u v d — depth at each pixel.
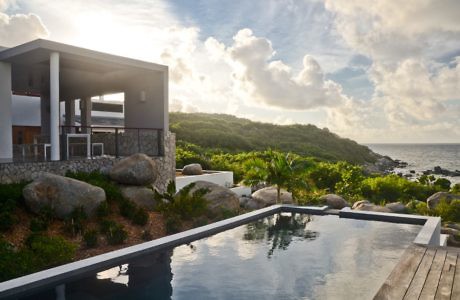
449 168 82.56
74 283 6.93
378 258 8.80
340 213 13.61
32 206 10.77
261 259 8.66
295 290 6.85
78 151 15.56
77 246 9.69
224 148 57.25
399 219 12.62
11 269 7.83
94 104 33.75
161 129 15.80
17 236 9.62
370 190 24.56
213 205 14.19
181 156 25.45
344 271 7.91
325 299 6.45
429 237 8.89
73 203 11.10
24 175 12.09
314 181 26.02
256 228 11.73
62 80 18.02
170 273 7.61
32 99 26.55
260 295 6.62
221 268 7.98
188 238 9.93
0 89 13.83
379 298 5.45
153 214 13.09
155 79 16.14
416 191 24.64
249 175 17.88
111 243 10.12
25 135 26.22
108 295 6.46
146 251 8.67
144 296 6.46
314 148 72.00
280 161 16.84
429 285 5.92
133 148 16.59
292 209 14.30
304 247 9.69
